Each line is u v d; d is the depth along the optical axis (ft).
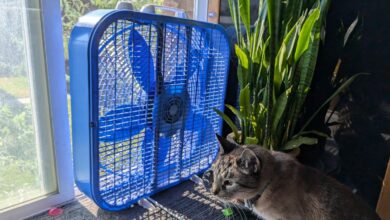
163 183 4.60
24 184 3.85
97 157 3.60
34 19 3.45
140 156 4.13
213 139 5.28
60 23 3.62
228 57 5.07
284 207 3.20
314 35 3.91
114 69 3.49
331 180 3.34
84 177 3.81
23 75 3.54
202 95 4.82
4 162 3.62
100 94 3.43
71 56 3.50
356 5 4.13
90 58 3.23
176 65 4.18
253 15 5.03
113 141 3.74
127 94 3.71
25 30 3.44
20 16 3.37
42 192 4.02
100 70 3.36
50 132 3.89
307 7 4.23
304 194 3.15
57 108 3.83
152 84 3.94
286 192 3.18
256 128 4.38
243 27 5.15
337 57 4.41
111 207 3.98
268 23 4.06
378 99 4.16
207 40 4.59
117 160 3.87
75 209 4.12
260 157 3.27
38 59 3.59
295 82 4.19
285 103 3.95
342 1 4.23
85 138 3.61
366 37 4.12
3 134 3.55
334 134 4.63
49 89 3.70
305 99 4.58
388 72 4.02
